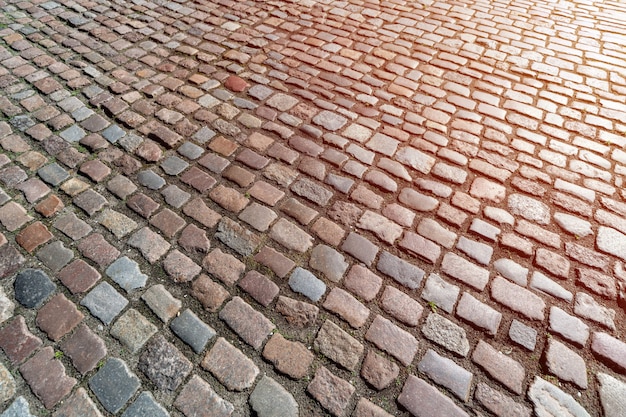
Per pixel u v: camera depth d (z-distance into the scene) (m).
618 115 3.04
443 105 3.12
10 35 3.63
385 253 2.16
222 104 3.05
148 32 3.81
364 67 3.49
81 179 2.46
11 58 3.36
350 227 2.28
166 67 3.38
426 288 2.02
